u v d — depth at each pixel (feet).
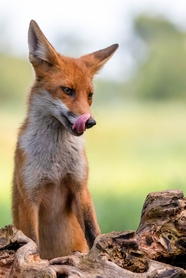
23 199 36.01
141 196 61.31
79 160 36.52
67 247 37.99
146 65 223.71
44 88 36.14
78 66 37.27
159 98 219.61
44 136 36.04
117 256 24.29
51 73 36.29
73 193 37.09
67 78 35.88
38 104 36.27
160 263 24.16
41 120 36.19
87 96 36.52
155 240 26.86
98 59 39.40
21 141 36.52
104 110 177.27
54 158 36.11
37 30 36.24
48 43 36.32
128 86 223.10
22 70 207.10
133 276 23.06
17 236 25.80
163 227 27.14
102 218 50.57
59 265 23.34
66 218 37.81
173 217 27.40
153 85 219.20
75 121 34.01
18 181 36.35
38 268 23.38
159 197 27.78
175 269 23.56
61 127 36.14
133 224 48.75
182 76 216.95
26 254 24.43
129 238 24.56
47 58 36.45
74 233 38.09
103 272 23.22
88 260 23.85
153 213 27.48
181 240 26.76
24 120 37.96
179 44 228.84
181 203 27.55
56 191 36.83
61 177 36.47
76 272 22.88
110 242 24.34
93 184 68.74
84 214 36.40
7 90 203.72
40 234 37.78
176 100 215.92
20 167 36.19
